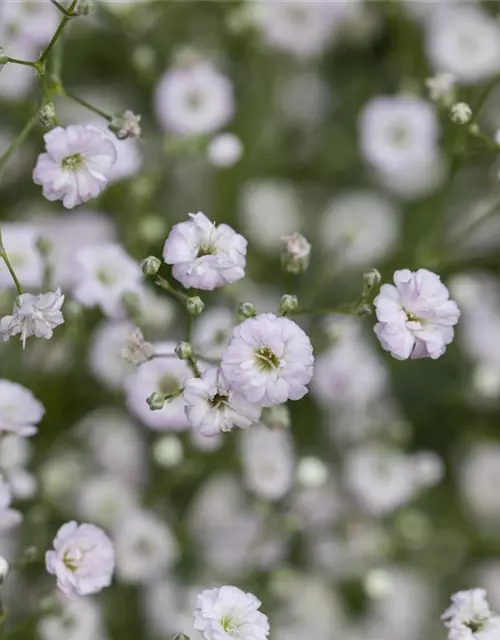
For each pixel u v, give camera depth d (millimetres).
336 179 374
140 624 332
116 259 318
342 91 378
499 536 349
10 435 304
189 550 336
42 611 309
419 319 285
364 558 344
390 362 355
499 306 360
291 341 279
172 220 358
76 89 364
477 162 365
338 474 346
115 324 332
